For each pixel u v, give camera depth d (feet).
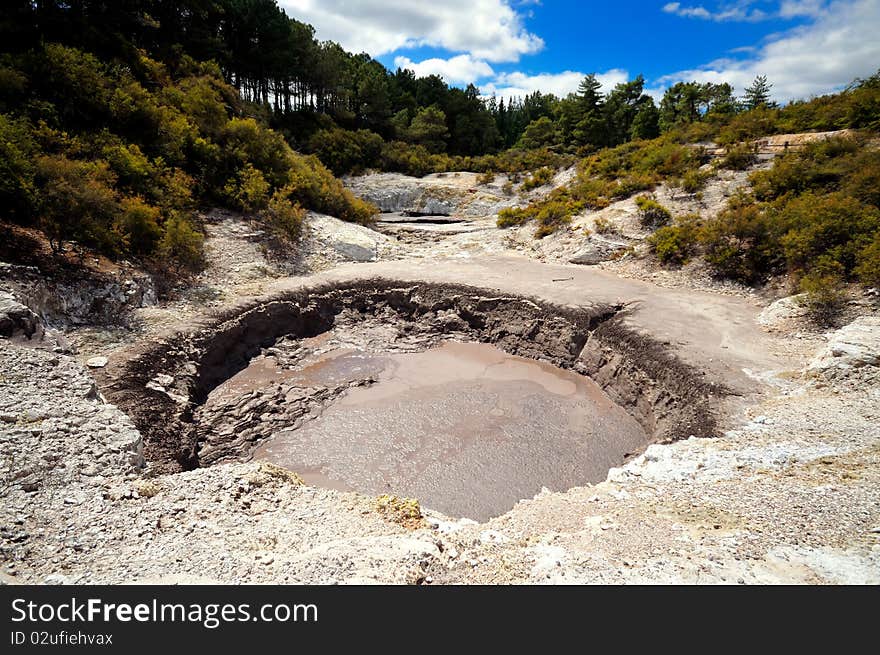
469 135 284.82
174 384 57.72
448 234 135.64
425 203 187.83
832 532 26.16
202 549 25.38
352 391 67.21
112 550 24.82
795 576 23.07
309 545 27.35
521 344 78.89
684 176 113.50
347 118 239.30
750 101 217.56
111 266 68.03
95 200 67.41
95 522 26.89
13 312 43.57
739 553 25.25
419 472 50.98
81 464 31.65
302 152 203.51
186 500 30.58
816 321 62.44
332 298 88.58
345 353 78.95
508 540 29.48
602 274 94.58
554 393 67.00
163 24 145.28
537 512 33.73
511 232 125.80
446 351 80.64
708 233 86.84
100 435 34.73
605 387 66.80
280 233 100.89
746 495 31.35
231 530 28.14
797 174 88.48
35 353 41.65
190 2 151.53
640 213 107.04
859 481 31.01
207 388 64.75
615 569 24.64
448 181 198.18
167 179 89.71
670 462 38.29
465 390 67.67
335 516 31.55
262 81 201.05
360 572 23.61
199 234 83.71
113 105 88.89
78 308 59.98
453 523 34.14
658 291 82.99
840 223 69.41
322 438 56.75
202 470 35.12
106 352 56.95
